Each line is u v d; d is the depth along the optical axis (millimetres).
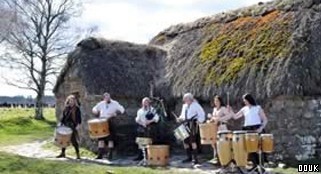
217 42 17875
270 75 14664
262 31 16469
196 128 14906
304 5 15906
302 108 14430
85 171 12344
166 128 18094
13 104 52938
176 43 20438
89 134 17234
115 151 17391
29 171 12180
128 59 19609
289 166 14047
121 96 18359
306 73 14250
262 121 13266
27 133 30328
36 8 38719
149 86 18906
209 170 13672
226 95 15711
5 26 37031
